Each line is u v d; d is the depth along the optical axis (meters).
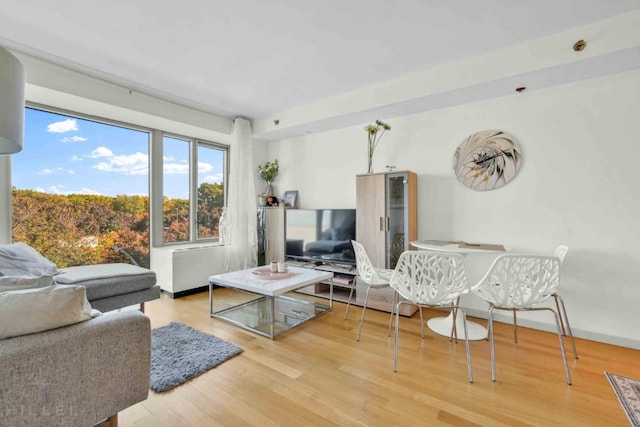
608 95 2.39
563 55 2.20
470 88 2.66
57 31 2.18
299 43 2.36
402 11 1.98
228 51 2.47
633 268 2.31
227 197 4.62
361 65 2.72
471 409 1.57
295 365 2.01
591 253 2.46
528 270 1.88
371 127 3.37
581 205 2.50
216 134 4.21
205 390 1.72
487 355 2.17
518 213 2.77
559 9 1.95
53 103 2.98
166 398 1.64
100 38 2.28
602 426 1.45
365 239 3.35
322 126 3.89
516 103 2.78
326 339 2.43
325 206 4.14
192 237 4.32
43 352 1.04
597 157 2.43
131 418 1.48
